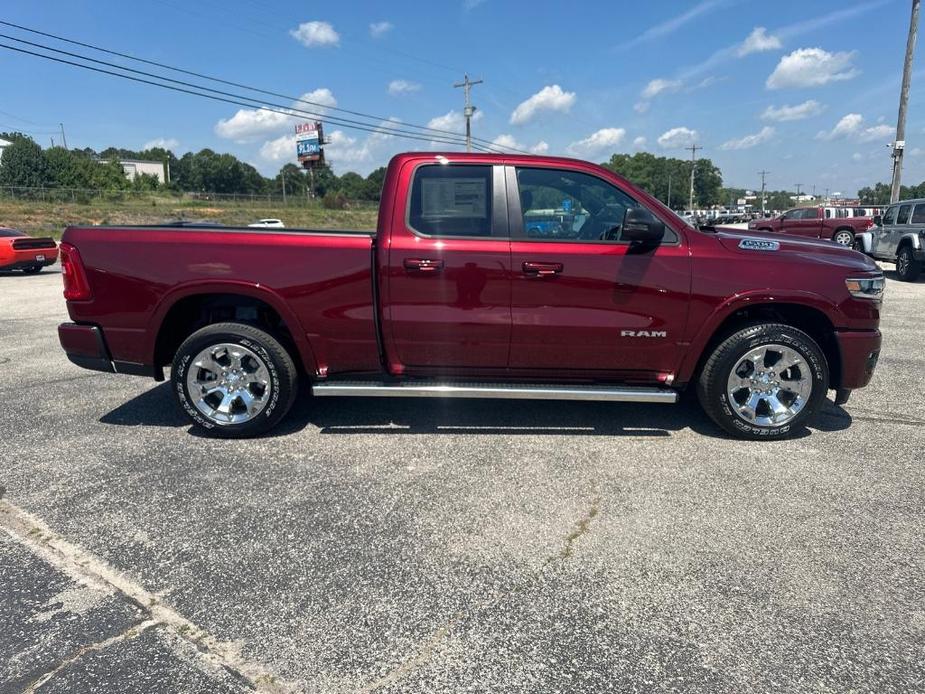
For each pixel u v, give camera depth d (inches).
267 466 148.5
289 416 184.4
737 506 129.4
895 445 162.7
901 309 385.4
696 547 114.2
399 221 155.9
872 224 955.3
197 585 102.2
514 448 159.9
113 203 2116.1
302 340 159.8
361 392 159.8
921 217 535.5
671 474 144.6
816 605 97.9
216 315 170.6
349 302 157.5
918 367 243.3
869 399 202.1
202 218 1927.9
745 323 164.2
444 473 144.9
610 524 122.2
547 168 157.6
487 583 103.3
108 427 175.0
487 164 157.0
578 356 160.6
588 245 154.9
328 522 122.6
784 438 167.0
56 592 99.9
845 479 142.1
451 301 155.7
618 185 157.8
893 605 98.0
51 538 116.0
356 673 83.6
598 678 83.0
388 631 91.8
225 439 166.1
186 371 161.3
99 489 135.9
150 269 157.5
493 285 154.6
